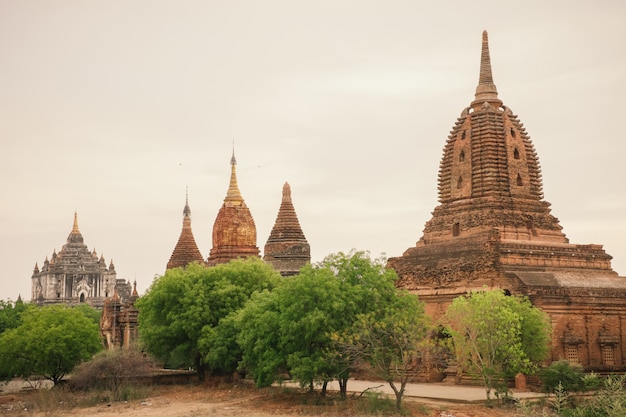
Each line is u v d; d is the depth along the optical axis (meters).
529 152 101.62
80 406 79.06
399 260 99.62
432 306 92.62
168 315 93.19
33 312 101.12
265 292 83.31
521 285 86.62
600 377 83.62
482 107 100.56
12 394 94.25
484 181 97.81
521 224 96.56
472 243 92.81
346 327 71.62
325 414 67.56
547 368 74.44
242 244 137.00
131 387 85.88
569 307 87.62
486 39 104.19
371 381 93.62
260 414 69.12
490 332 71.81
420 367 87.81
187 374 97.88
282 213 134.00
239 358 86.25
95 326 99.50
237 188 140.88
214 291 91.75
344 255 76.69
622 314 90.81
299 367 70.31
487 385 70.44
